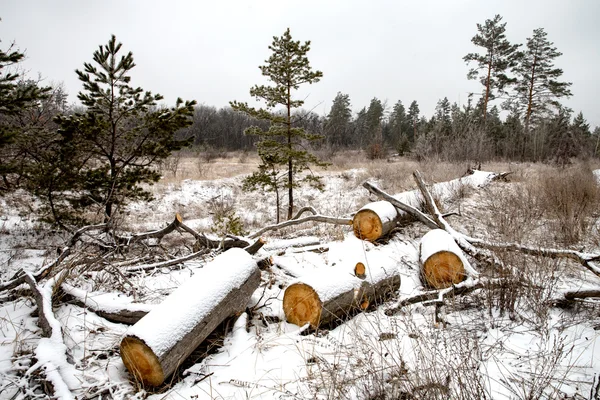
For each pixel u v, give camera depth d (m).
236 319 3.42
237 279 3.38
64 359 2.61
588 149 18.75
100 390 2.45
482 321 3.40
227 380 2.64
